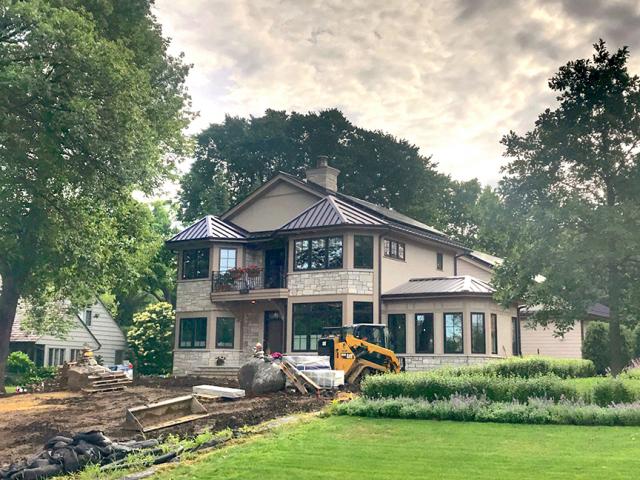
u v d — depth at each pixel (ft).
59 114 73.05
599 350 109.09
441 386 54.08
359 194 198.18
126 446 42.45
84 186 84.33
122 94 75.56
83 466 39.45
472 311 103.50
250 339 118.93
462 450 39.55
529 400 50.85
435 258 126.21
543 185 85.56
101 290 103.96
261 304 117.80
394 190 201.46
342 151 195.21
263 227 126.82
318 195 121.39
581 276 81.56
